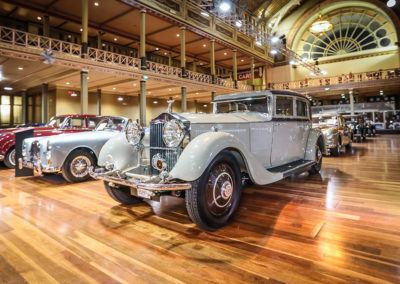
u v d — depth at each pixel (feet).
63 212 8.95
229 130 8.40
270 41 65.26
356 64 77.61
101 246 6.28
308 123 13.61
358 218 7.86
